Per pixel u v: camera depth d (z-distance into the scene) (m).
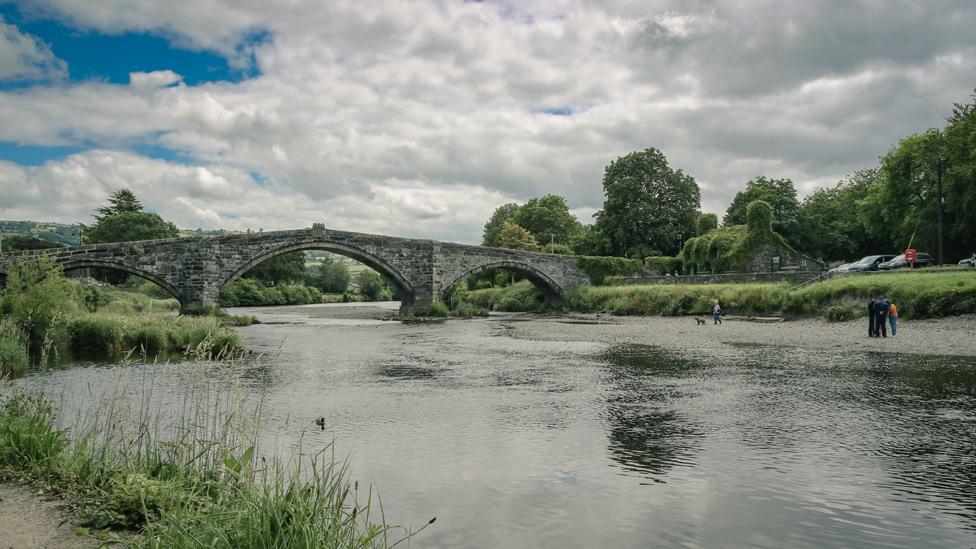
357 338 37.88
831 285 40.25
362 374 21.44
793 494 8.80
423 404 15.70
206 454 8.34
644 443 11.64
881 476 9.51
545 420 13.70
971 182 49.59
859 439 11.60
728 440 11.75
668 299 55.56
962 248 54.84
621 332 39.03
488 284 109.12
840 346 26.86
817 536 7.39
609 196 91.50
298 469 6.68
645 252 86.62
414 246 65.88
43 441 8.62
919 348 24.78
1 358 21.08
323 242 60.16
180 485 6.80
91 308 43.22
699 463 10.32
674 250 90.00
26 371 21.38
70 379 19.28
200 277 53.25
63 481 7.54
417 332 43.09
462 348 30.70
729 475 9.67
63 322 28.02
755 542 7.24
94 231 100.12
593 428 12.89
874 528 7.60
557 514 8.12
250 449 6.61
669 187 89.94
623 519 7.95
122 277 96.62
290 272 130.00
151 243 51.88
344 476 9.70
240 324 52.25
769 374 19.77
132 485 6.82
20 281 28.25
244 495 5.86
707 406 14.96
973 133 49.16
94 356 26.17
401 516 8.05
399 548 7.02
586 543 7.22
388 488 9.17
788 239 84.81
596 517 8.02
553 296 77.75
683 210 89.50
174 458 8.37
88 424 11.90
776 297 44.75
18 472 7.88
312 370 22.56
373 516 8.03
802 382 18.06
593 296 68.69
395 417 14.13
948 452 10.70
